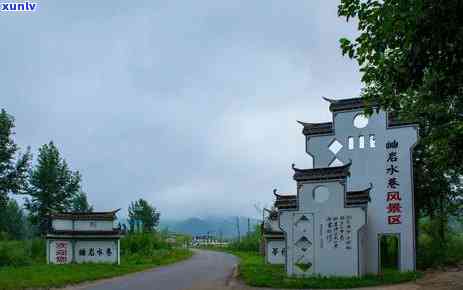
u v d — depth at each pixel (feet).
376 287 77.46
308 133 102.53
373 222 95.45
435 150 57.77
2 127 154.20
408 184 94.27
